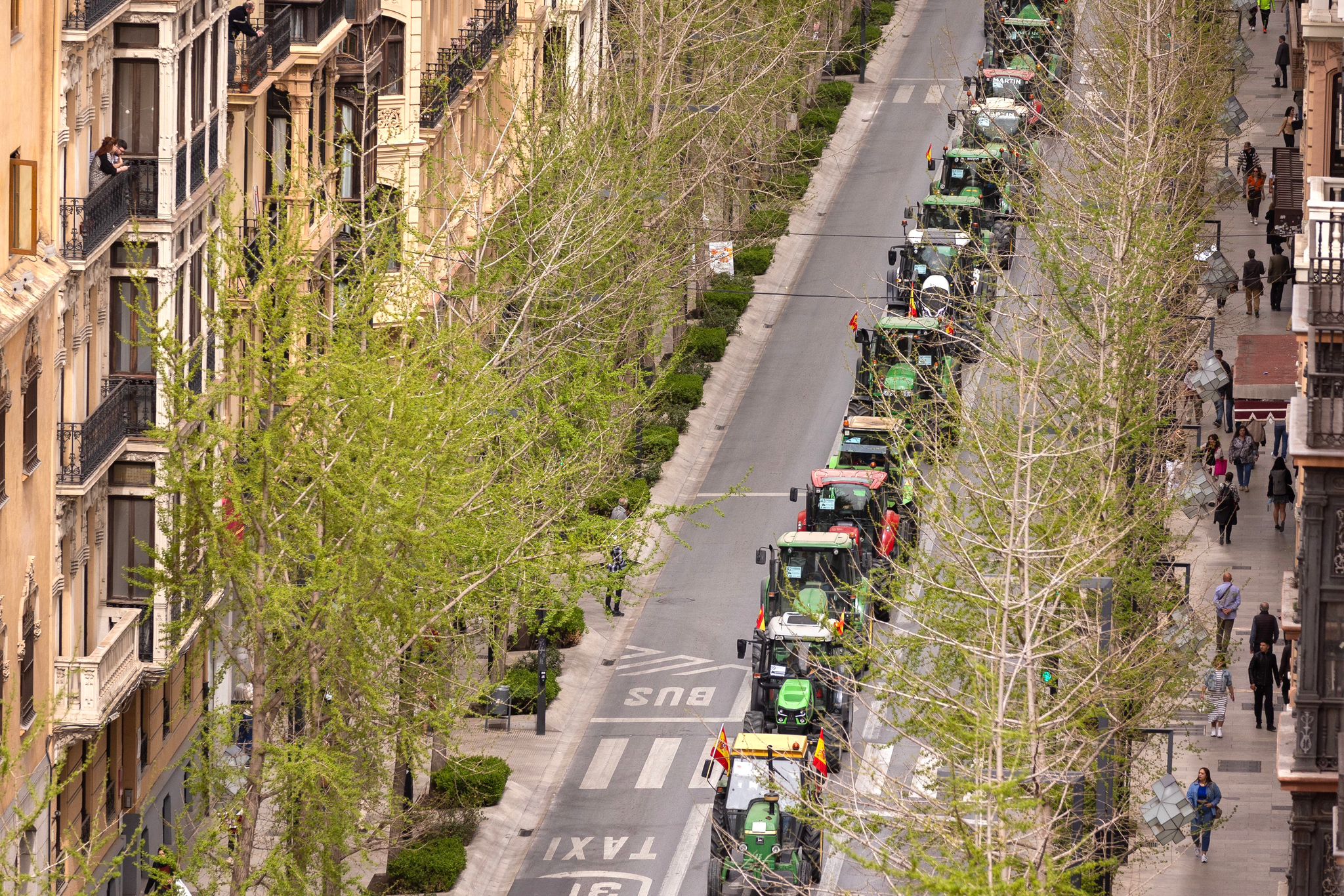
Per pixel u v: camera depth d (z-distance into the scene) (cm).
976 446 13275
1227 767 16538
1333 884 12694
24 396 13350
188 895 12425
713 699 18312
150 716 15512
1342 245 13150
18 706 13175
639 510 16075
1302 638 13050
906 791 12788
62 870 13012
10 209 13225
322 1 17575
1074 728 11238
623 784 17025
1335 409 12962
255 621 12194
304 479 12812
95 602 14800
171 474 12319
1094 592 12950
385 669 12962
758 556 17875
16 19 13238
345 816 12344
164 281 14750
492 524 14525
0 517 12925
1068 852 10044
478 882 15725
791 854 14550
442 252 17212
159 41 14575
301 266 12631
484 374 14550
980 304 17738
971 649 10650
